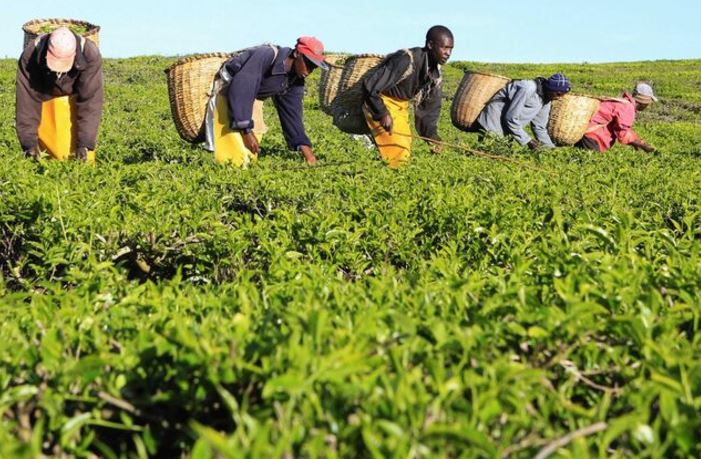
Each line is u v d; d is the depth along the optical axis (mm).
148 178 8016
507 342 3162
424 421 2340
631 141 14969
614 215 6059
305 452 2234
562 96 14258
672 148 17484
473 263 5293
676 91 44031
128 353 2934
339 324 3053
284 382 2289
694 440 2393
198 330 2904
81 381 2766
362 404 2418
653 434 2330
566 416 2711
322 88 12891
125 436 2869
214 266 5496
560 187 7828
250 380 2719
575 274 3615
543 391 2668
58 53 8812
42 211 5988
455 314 3322
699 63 61812
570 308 3121
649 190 8039
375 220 6133
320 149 12305
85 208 6121
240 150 9727
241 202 7348
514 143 13805
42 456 2502
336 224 5902
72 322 3398
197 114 10102
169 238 5914
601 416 2531
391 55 10539
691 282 3971
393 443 2184
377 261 5676
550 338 3053
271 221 5953
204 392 2691
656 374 2592
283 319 3205
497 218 6047
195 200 6852
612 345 3268
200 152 11508
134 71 42688
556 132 14641
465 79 14211
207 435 1976
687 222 5406
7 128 15172
